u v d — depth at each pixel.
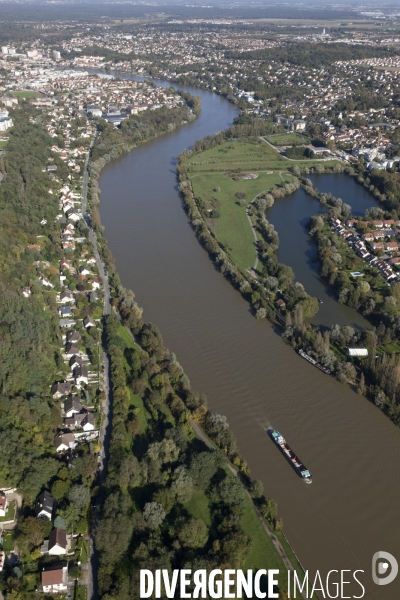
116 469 198.75
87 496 187.12
